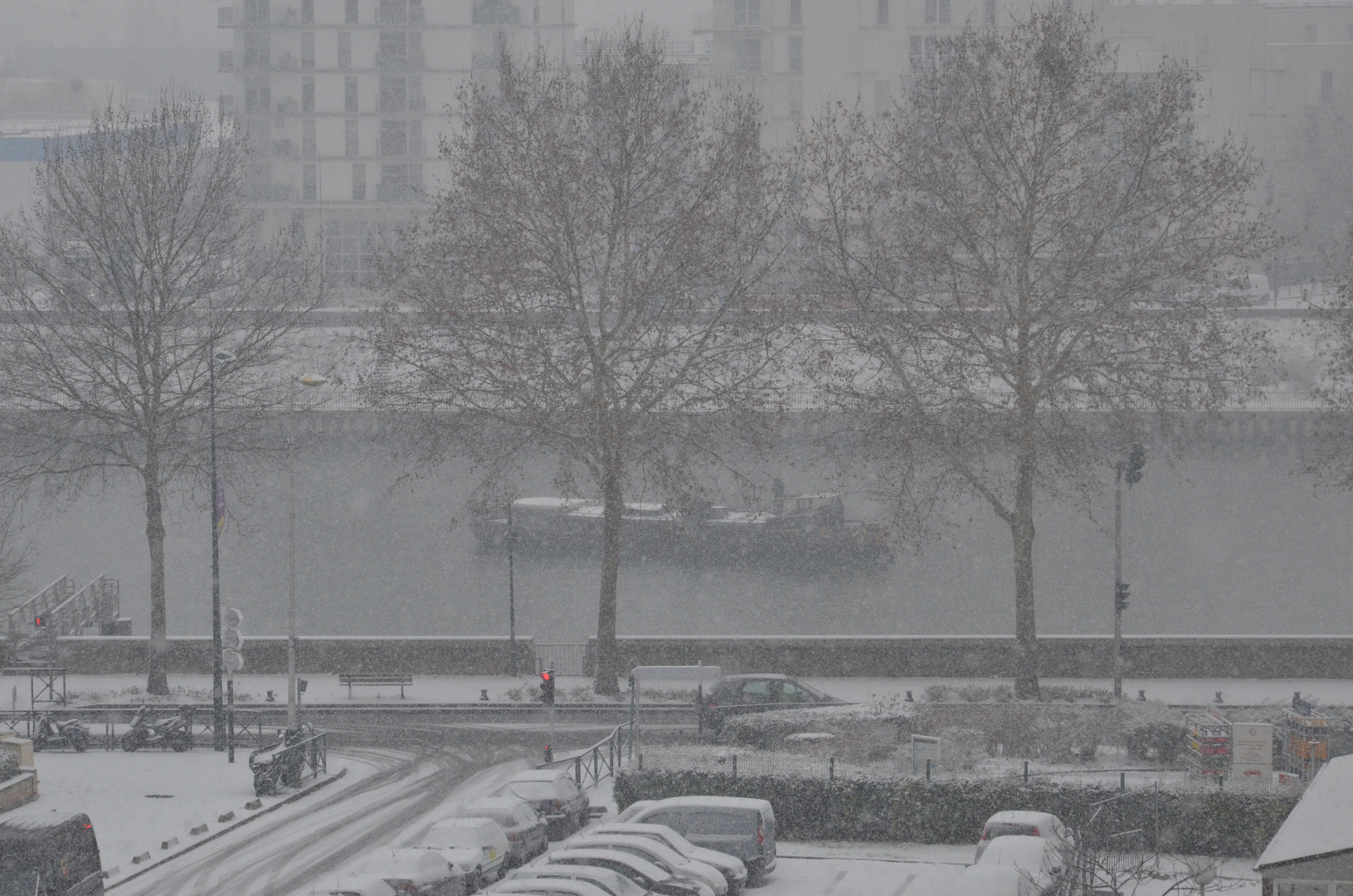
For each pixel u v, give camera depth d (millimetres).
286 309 79750
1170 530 127000
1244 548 121750
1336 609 106625
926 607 106875
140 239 77188
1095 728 53469
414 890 34781
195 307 88812
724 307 72312
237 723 65250
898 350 74312
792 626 101250
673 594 109875
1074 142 71938
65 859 36031
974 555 121312
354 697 69312
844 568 117750
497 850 40562
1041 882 33938
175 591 114625
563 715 65812
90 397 77062
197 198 82375
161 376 72938
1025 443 68625
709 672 71375
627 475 73938
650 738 60500
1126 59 183375
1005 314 71125
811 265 74312
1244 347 70125
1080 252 69125
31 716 60969
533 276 71438
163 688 69938
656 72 77562
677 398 75375
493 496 76500
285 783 52406
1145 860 38594
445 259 72562
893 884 40188
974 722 54875
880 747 53812
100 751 59812
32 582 115125
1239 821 42969
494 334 73438
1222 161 68312
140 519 135375
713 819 40781
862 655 71875
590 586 112750
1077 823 44281
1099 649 71000
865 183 73062
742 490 76000
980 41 74750
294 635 58469
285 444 71062
